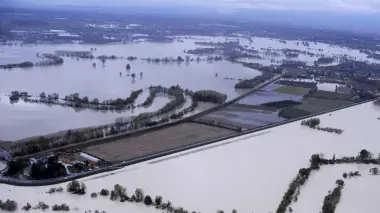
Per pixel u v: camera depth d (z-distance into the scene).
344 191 177.12
